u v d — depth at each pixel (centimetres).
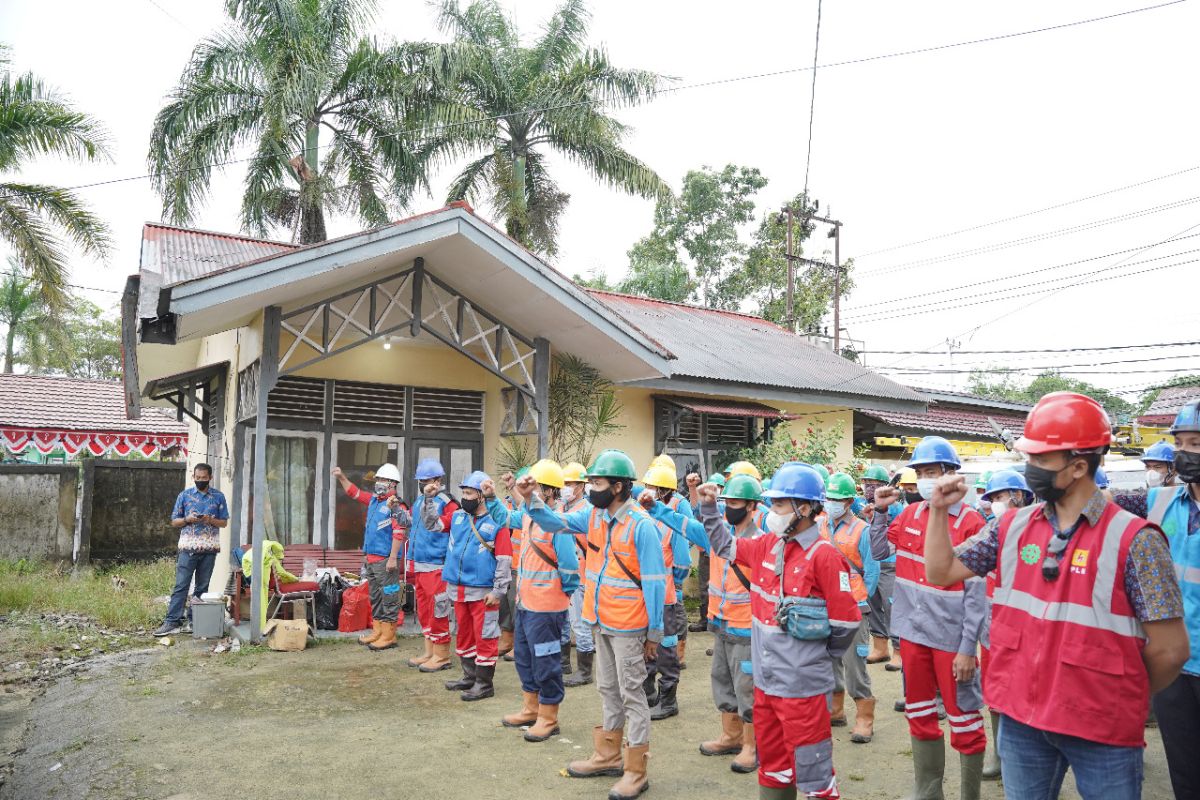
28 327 2825
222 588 1083
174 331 829
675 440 1363
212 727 630
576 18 2236
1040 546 286
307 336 1081
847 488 626
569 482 711
